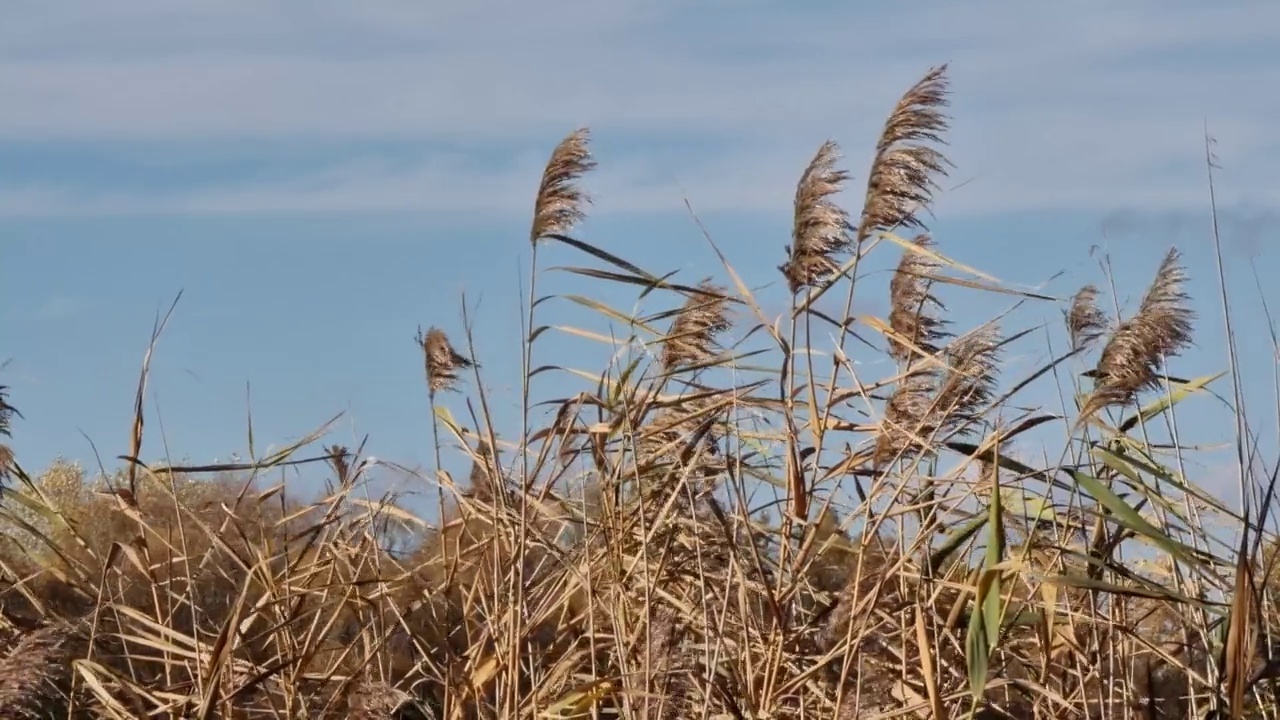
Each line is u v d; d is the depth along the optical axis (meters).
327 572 7.02
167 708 6.58
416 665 6.81
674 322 6.76
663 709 6.40
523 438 6.65
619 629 6.55
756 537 6.69
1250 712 6.54
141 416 6.86
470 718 6.75
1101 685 6.61
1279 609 6.50
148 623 6.71
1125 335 6.33
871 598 6.32
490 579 6.86
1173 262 6.33
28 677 6.21
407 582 6.98
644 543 6.46
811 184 6.44
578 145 6.64
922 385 6.49
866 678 6.49
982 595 6.07
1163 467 6.61
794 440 6.52
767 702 6.36
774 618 6.48
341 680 6.84
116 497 6.86
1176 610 6.68
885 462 6.53
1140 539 6.52
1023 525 6.53
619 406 6.76
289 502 7.20
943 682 6.56
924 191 6.38
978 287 6.46
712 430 6.73
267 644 6.84
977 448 6.46
